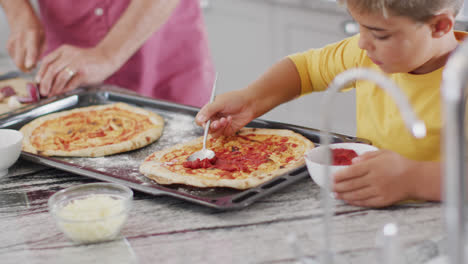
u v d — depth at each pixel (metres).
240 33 3.49
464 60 0.55
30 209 1.14
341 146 1.19
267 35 3.31
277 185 1.12
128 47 2.08
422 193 1.02
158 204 1.13
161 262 0.91
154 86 2.48
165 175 1.22
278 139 1.42
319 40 2.98
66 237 1.01
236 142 1.43
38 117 1.74
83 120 1.68
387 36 1.08
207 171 1.25
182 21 2.45
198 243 0.96
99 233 0.97
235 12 3.47
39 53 2.19
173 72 2.49
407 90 1.32
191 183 1.18
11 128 1.67
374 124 1.42
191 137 1.54
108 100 1.86
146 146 1.49
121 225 1.00
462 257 0.58
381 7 1.01
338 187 1.05
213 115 1.45
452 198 0.57
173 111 1.72
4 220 1.10
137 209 1.11
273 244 0.94
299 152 1.32
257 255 0.91
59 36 2.35
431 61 1.26
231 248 0.94
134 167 1.35
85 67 1.96
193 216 1.07
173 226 1.03
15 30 2.21
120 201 1.02
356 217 1.01
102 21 2.26
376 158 1.05
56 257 0.95
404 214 1.01
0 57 2.67
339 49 1.55
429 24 1.08
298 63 1.60
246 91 1.51
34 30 2.19
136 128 1.58
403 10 1.02
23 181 1.29
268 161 1.29
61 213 1.00
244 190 1.15
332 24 2.86
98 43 2.21
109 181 1.21
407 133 1.33
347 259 0.87
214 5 3.59
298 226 1.00
